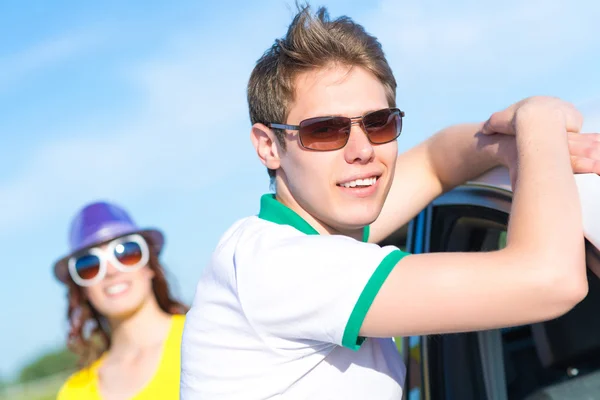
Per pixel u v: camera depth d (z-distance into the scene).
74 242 3.59
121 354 3.57
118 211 3.69
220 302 1.77
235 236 1.85
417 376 2.22
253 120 2.02
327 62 1.83
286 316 1.60
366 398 1.76
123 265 3.54
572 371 2.50
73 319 3.64
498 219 1.90
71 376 3.58
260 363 1.71
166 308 3.66
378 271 1.52
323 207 1.87
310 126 1.82
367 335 1.57
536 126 1.70
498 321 1.48
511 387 2.52
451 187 2.17
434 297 1.48
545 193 1.54
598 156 1.63
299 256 1.61
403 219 2.23
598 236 1.48
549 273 1.44
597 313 2.47
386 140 1.85
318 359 1.70
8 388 16.56
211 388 1.79
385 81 1.91
